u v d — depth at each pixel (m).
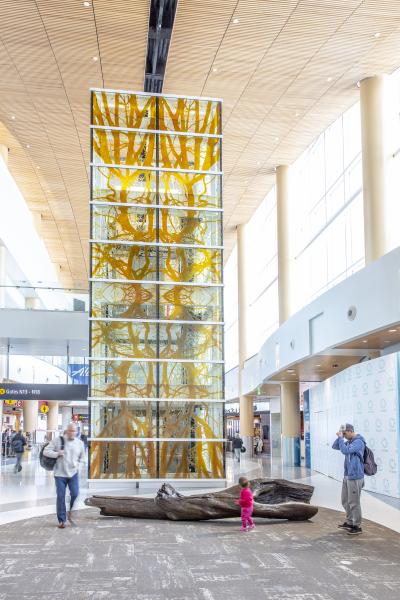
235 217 37.97
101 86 21.70
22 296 28.77
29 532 9.15
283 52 19.34
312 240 27.83
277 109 23.59
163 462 15.62
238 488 10.92
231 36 18.39
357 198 22.72
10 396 26.23
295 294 29.64
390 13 17.14
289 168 29.67
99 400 15.64
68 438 9.83
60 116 24.30
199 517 10.22
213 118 17.28
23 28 18.05
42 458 9.73
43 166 29.70
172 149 17.02
